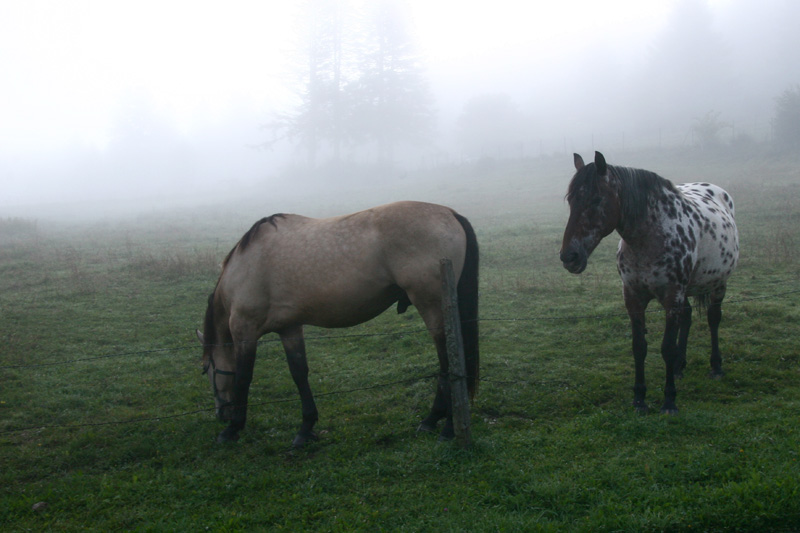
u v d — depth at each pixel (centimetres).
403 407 542
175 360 717
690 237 489
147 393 612
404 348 714
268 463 441
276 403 571
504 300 901
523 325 770
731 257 553
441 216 439
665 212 486
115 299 1030
